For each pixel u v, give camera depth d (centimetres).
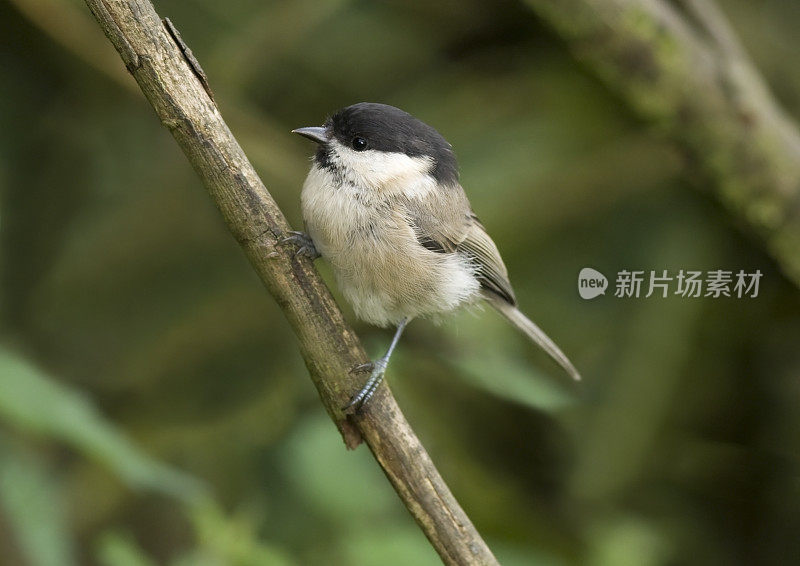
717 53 735
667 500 876
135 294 832
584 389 854
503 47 909
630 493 844
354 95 895
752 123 736
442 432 806
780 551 866
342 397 464
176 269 845
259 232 456
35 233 817
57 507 589
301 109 901
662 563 794
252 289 845
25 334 795
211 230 854
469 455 823
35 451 670
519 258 888
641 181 859
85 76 827
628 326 848
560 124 891
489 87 899
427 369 797
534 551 741
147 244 841
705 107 733
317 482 681
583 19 710
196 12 848
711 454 884
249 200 453
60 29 754
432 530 461
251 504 703
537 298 883
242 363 830
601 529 761
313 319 463
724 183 762
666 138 759
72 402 516
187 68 435
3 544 564
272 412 802
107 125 842
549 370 862
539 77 895
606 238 887
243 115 837
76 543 716
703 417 900
